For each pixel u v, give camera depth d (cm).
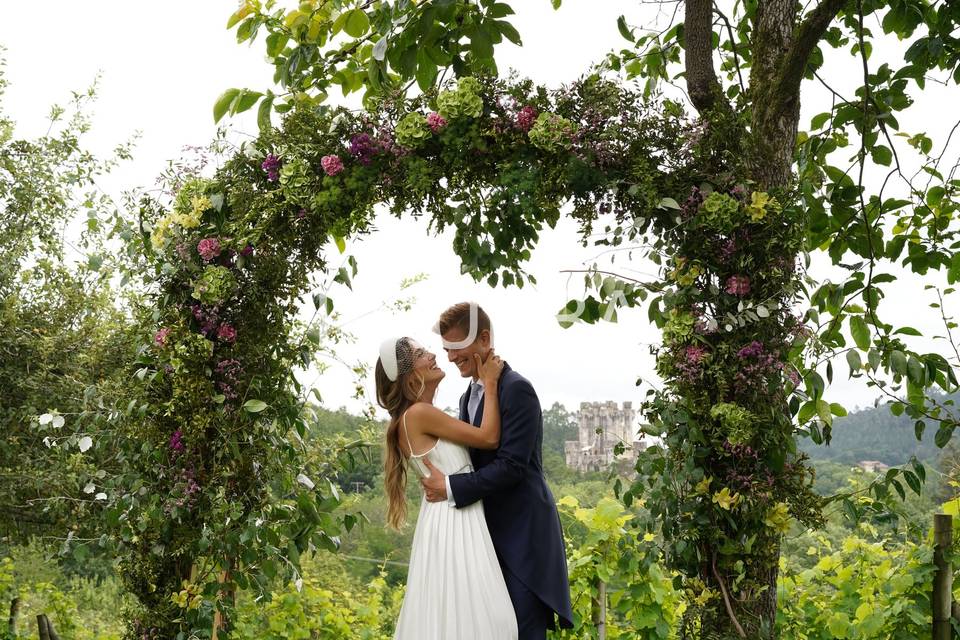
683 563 313
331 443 376
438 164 337
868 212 400
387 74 354
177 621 331
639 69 448
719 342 312
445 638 300
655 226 317
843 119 388
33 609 663
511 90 327
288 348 357
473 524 310
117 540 351
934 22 379
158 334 342
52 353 643
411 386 328
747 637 305
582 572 415
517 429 311
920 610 355
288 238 346
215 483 336
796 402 316
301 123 341
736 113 325
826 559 410
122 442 351
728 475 307
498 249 353
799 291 313
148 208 359
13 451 608
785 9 337
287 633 480
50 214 696
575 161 317
